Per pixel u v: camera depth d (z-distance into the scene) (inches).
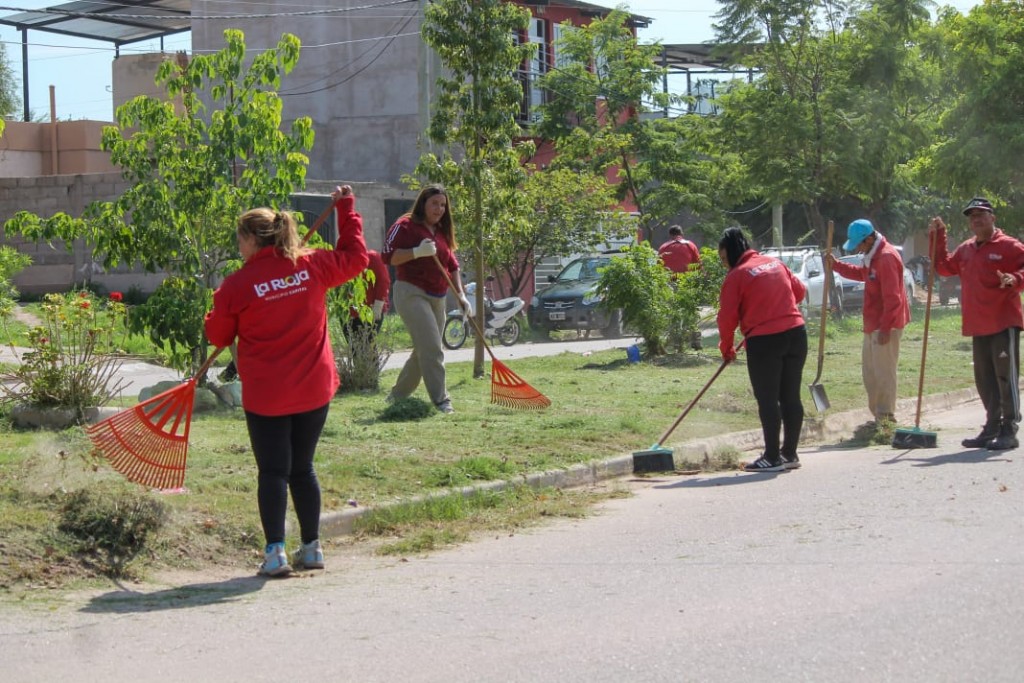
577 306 1155.9
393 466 402.9
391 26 1573.6
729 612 245.8
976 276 462.6
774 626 233.9
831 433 543.8
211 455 400.8
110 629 249.0
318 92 1593.3
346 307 549.6
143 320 515.2
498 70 676.7
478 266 688.4
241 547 319.3
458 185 698.2
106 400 484.4
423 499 368.8
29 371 474.6
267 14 1568.7
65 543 298.0
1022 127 1357.0
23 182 1327.5
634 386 639.8
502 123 679.1
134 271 1291.8
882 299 510.9
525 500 386.9
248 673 218.2
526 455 434.3
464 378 674.8
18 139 1697.8
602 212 1338.6
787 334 433.7
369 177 1587.1
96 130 1731.1
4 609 262.2
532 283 1443.2
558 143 1573.6
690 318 807.1
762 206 1911.9
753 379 437.7
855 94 1402.6
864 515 339.6
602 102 1627.7
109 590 282.0
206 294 516.7
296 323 296.0
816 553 295.0
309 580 295.6
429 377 514.0
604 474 435.2
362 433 453.4
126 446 301.3
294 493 308.7
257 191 534.0
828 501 365.4
